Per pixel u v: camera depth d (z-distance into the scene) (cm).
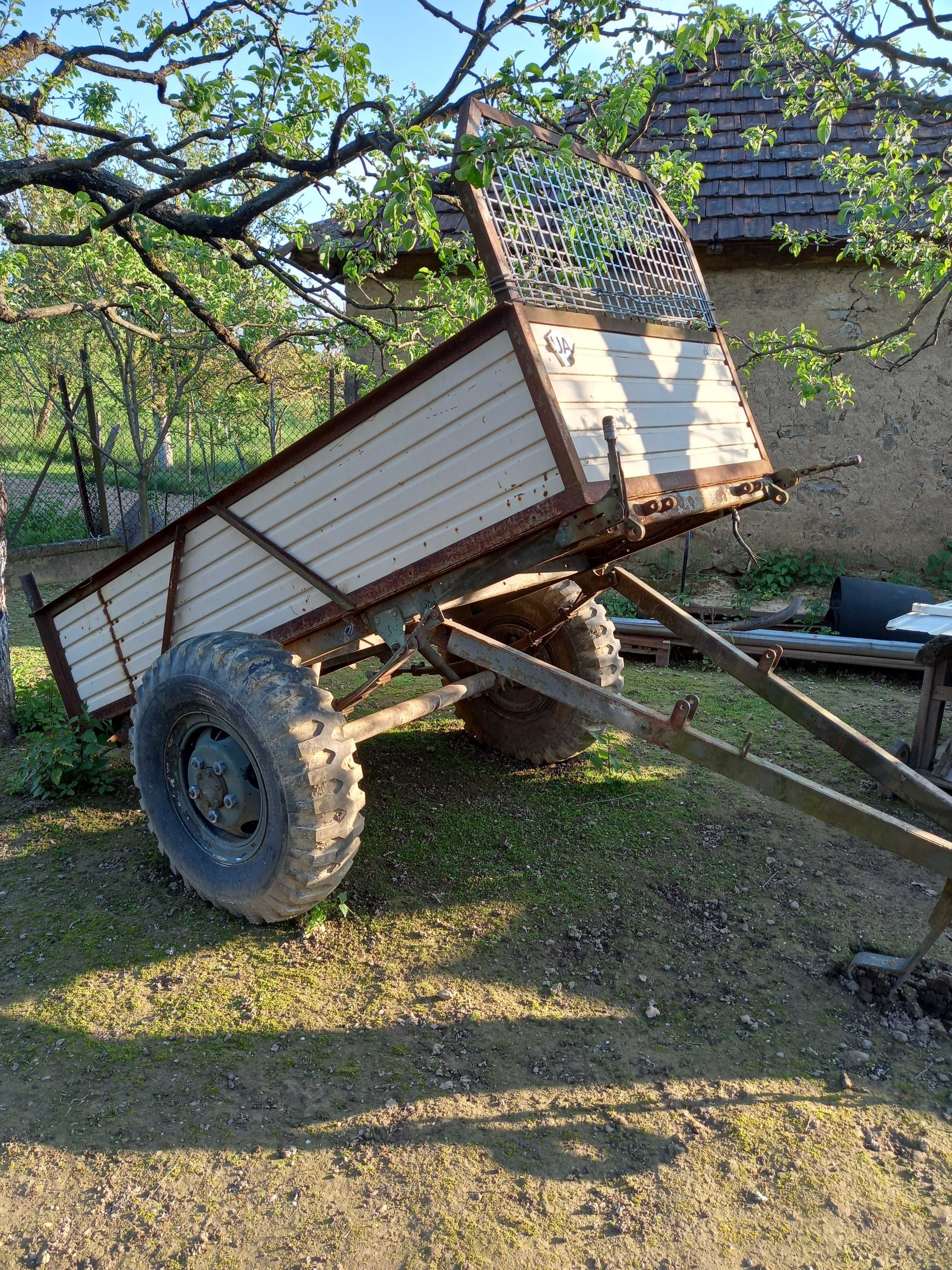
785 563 872
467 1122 238
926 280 494
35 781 452
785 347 562
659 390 320
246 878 324
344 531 320
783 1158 226
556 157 290
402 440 293
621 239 332
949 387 838
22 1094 252
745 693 630
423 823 421
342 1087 252
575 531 265
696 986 299
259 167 488
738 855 391
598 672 458
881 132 498
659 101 880
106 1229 208
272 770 305
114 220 421
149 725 357
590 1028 277
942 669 457
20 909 353
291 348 780
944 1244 201
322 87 365
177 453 1820
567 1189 217
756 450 374
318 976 305
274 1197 215
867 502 871
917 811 413
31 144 523
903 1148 230
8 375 1252
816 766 495
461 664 460
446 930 332
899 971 294
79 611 445
